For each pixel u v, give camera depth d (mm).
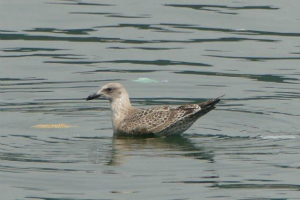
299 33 23906
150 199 12930
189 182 13703
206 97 19062
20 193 13172
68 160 14750
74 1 27000
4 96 18938
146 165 14516
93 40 23250
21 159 14758
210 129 17016
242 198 13016
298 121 17281
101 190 13320
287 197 13047
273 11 25859
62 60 21688
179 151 15383
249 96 19078
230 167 14422
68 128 16906
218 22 24844
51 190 13320
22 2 26672
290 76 20531
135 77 20453
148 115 16781
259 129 16859
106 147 15664
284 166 14477
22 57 21875
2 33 23750
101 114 18031
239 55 22141
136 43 23016
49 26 24438
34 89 19484
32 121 17234
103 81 20141
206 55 22094
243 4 26656
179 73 20734
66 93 19297
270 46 22844
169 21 24906
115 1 26984
